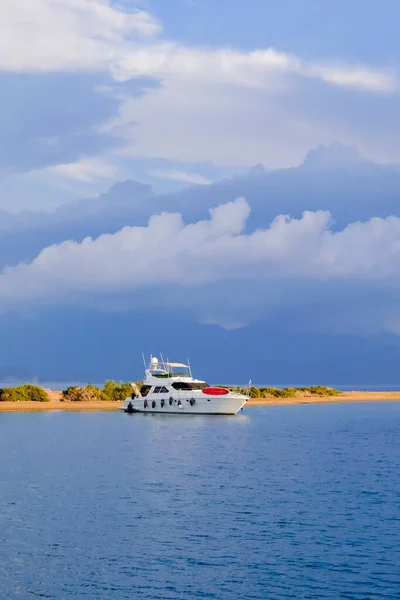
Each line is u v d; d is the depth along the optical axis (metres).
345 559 22.91
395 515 28.86
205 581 20.94
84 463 44.53
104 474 39.75
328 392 163.00
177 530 26.58
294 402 136.50
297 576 21.33
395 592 19.95
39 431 68.38
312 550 23.91
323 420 88.88
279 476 39.06
